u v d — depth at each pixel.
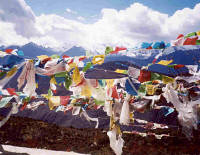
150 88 2.45
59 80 2.32
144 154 3.24
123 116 2.35
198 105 2.65
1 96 2.44
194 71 2.29
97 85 2.41
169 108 2.57
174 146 3.33
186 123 2.60
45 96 2.62
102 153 3.32
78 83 2.38
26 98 2.54
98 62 2.20
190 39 1.97
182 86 2.49
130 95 2.35
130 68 2.24
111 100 2.46
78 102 2.85
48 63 2.29
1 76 2.22
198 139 3.27
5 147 3.22
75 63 2.25
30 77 2.29
